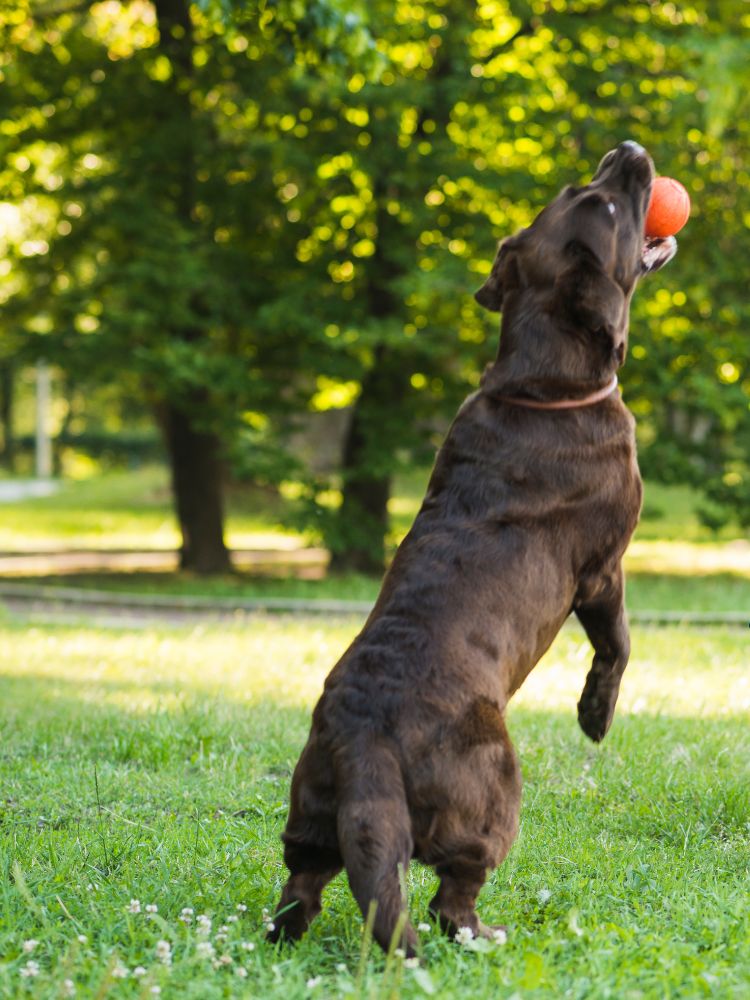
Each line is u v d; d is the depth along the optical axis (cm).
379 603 404
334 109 1850
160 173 1936
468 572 402
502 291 459
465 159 1894
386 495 2036
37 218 2191
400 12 1861
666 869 491
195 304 1978
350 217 1977
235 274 1922
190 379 1788
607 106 1870
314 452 3431
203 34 1888
